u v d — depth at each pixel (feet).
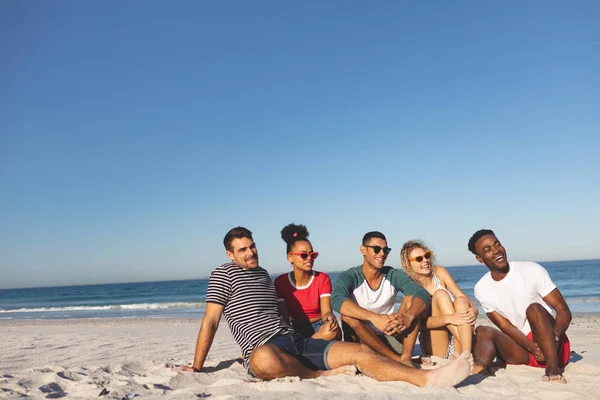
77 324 52.70
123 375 14.21
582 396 11.57
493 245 14.88
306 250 15.25
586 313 48.37
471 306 15.20
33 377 13.67
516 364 15.25
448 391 11.43
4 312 111.55
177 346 25.63
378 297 16.02
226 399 10.94
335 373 13.03
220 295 14.19
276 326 13.73
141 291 219.20
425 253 16.43
